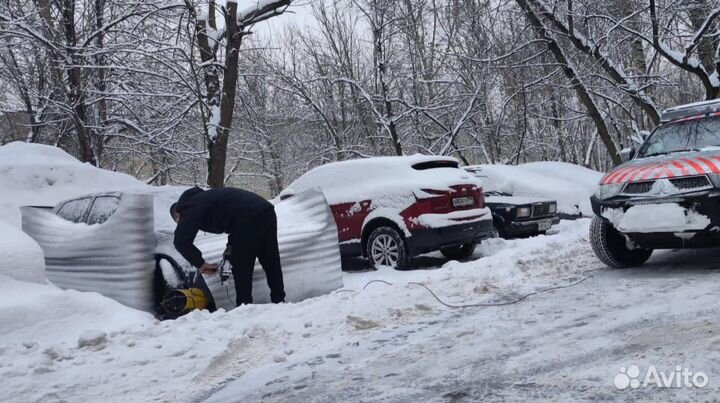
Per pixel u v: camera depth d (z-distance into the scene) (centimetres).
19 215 951
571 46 1708
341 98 2308
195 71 1315
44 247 682
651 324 418
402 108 2000
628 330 412
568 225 1073
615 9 1528
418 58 1981
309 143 2505
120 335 489
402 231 830
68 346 471
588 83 1669
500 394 330
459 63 1867
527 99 1928
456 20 1855
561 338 412
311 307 548
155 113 1562
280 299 613
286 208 712
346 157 2128
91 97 1534
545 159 2370
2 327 475
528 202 1020
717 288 495
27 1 1464
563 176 1273
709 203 530
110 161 1797
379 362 404
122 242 602
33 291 526
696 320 414
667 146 666
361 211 873
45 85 1683
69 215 719
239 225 590
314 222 686
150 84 1494
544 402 313
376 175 884
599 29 1577
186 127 1591
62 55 1422
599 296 518
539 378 346
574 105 2105
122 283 600
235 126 2434
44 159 1105
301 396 357
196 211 581
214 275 616
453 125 1930
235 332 486
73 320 510
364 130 2211
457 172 870
